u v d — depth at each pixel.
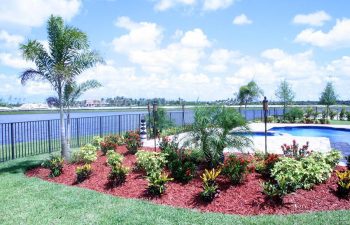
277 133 21.06
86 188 8.53
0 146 17.52
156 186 7.50
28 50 11.14
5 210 6.81
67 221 6.18
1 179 9.44
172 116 20.69
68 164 10.87
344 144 15.91
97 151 12.54
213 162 8.88
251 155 10.48
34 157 12.71
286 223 5.72
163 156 9.27
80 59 11.85
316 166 7.76
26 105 96.69
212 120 9.04
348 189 6.91
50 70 11.43
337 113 32.09
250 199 6.96
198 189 7.66
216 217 6.18
